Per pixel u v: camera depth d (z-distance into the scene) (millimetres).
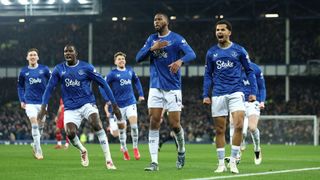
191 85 113312
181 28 115750
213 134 89375
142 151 49906
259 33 111188
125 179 20797
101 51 112062
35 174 22984
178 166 26047
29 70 36562
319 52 105562
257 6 108188
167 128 86812
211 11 110188
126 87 37656
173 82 24875
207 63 24734
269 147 66188
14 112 103938
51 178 21250
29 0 84188
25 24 105812
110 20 101688
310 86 109000
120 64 38062
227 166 27734
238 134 23984
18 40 116438
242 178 21234
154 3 100688
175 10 108500
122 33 114875
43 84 36531
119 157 38125
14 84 116625
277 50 107188
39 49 114312
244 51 24391
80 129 90688
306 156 42594
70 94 26094
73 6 83375
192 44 112000
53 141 82562
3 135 92312
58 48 114000
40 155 35500
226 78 24328
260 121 82062
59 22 102250
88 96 26156
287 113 96812
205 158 37906
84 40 114688
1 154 41781
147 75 107438
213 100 24562
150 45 25000
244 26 113250
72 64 26000
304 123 81125
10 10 84625
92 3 83250
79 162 31578
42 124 36844
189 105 103375
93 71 25828
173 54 24797
